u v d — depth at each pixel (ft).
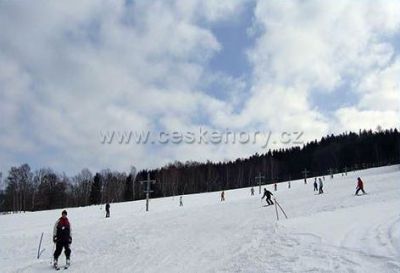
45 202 383.65
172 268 44.09
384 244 34.63
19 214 171.73
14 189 372.79
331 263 31.99
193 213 110.73
